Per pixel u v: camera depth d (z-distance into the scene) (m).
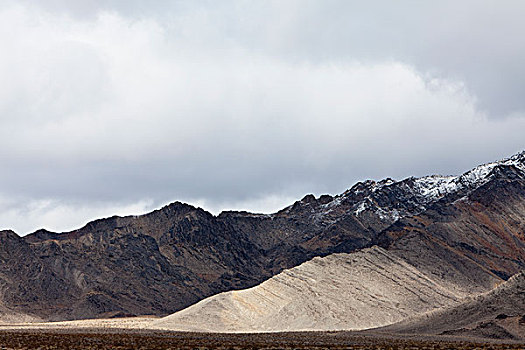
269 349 150.88
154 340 177.62
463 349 148.75
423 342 175.38
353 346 159.25
